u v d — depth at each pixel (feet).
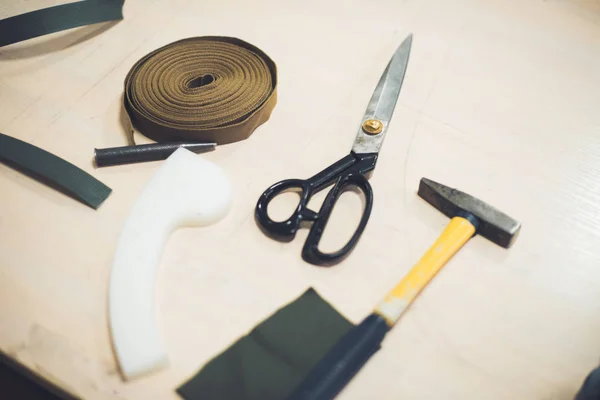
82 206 2.06
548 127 2.37
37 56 2.57
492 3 2.89
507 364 1.75
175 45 2.49
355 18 2.80
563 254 1.99
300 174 2.18
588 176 2.22
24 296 1.84
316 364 1.67
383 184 2.15
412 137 2.30
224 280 1.89
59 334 1.76
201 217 2.00
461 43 2.70
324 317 1.80
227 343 1.76
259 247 1.97
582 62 2.64
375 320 1.72
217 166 2.12
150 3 2.84
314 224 1.97
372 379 1.70
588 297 1.89
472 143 2.30
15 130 2.29
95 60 2.57
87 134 2.29
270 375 1.69
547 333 1.81
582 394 1.61
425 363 1.73
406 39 2.62
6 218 2.02
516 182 2.19
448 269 1.93
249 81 2.32
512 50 2.67
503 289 1.90
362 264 1.93
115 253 1.88
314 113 2.38
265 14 2.80
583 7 2.88
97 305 1.82
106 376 1.68
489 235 1.99
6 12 2.78
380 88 2.40
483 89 2.50
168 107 2.22
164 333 1.77
